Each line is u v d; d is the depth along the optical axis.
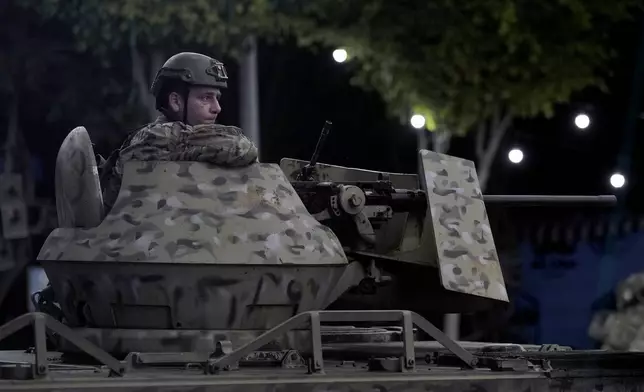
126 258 9.58
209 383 8.06
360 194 10.70
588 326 17.42
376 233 11.20
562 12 17.00
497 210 18.02
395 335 11.50
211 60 10.77
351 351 10.38
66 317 10.21
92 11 16.48
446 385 8.80
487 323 17.84
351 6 16.94
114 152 10.69
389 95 17.25
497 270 10.96
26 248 17.47
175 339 9.67
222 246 9.64
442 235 10.80
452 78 17.19
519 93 17.28
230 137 10.07
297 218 10.09
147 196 9.85
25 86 17.36
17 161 17.42
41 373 7.89
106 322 9.88
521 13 16.89
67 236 9.98
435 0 16.84
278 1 16.66
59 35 17.20
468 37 16.94
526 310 17.73
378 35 16.97
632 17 17.39
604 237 17.84
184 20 16.38
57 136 17.69
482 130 17.83
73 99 17.31
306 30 16.81
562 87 17.30
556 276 17.75
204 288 9.64
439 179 11.07
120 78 17.20
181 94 10.69
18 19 17.11
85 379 7.86
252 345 8.52
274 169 10.23
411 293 11.52
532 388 9.16
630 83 18.62
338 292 10.96
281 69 18.52
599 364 9.64
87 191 10.05
